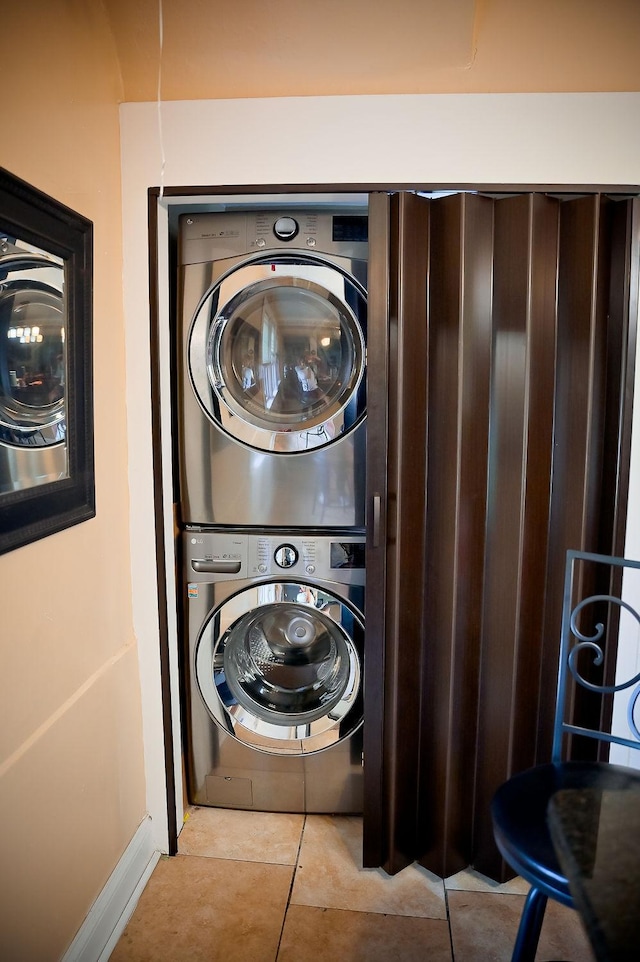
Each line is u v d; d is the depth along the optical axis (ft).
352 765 6.19
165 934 4.97
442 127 5.00
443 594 5.32
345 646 6.03
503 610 5.29
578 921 5.10
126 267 5.23
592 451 5.18
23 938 3.75
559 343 5.20
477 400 5.15
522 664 5.32
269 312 5.70
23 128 3.67
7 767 3.56
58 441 4.09
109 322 4.99
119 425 5.23
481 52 4.68
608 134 4.95
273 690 6.44
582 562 5.28
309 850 5.93
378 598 5.31
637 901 1.90
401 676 5.45
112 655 5.13
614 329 5.15
